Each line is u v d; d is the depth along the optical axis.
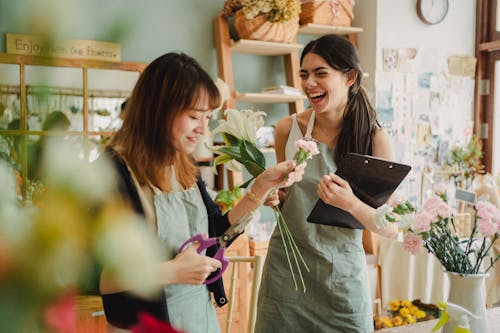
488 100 4.32
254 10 3.24
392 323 2.94
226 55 3.46
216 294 1.37
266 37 3.39
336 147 1.78
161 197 1.21
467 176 4.23
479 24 4.28
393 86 3.96
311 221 1.66
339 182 1.57
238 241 3.07
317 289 1.73
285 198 1.83
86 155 0.23
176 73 1.10
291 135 1.89
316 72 1.69
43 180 0.21
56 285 0.21
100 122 2.94
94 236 0.22
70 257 0.21
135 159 1.14
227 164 1.53
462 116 4.30
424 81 4.09
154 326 0.24
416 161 4.09
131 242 0.23
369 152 1.77
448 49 4.20
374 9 3.88
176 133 1.13
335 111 1.76
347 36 3.94
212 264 1.10
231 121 1.46
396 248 3.29
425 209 1.29
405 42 4.00
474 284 1.23
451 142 4.25
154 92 1.11
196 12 3.51
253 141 1.48
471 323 1.23
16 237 0.20
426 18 4.03
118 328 0.97
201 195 1.38
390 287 3.33
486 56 4.31
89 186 0.22
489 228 1.23
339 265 1.71
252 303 1.71
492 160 4.34
